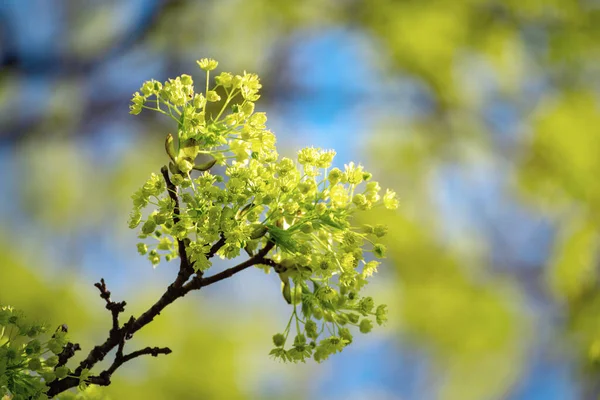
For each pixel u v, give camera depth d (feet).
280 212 10.05
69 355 10.05
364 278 10.48
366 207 10.19
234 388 31.86
